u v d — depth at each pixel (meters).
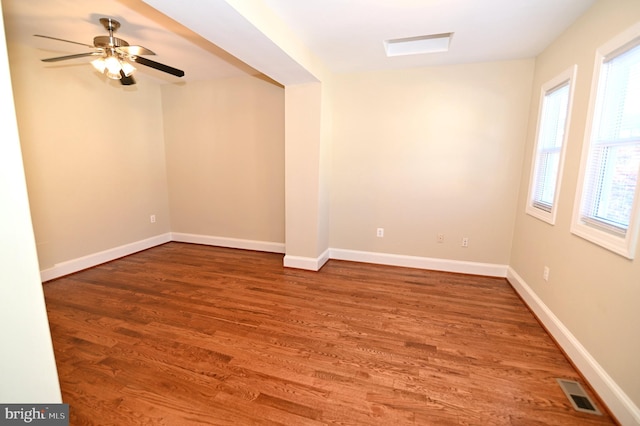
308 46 2.77
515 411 1.60
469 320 2.51
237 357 2.01
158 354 2.03
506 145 3.22
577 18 2.17
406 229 3.71
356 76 3.58
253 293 2.99
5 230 0.78
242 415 1.55
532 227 2.81
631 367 1.48
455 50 2.84
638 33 1.54
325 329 2.35
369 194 3.77
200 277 3.39
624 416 1.48
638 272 1.47
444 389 1.74
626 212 1.64
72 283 3.19
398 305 2.76
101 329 2.32
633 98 1.64
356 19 2.24
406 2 2.00
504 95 3.15
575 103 2.15
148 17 2.40
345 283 3.25
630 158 1.63
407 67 3.38
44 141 3.17
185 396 1.67
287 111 3.43
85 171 3.59
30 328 0.85
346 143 3.75
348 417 1.54
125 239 4.16
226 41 2.13
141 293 2.96
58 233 3.34
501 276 3.45
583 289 1.93
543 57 2.80
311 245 3.62
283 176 4.18
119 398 1.65
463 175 3.40
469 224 3.47
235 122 4.28
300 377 1.83
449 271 3.61
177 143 4.61
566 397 1.69
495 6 2.04
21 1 2.14
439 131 3.40
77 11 2.30
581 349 1.89
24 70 2.97
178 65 3.60
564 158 2.26
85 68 3.53
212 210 4.62
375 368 1.91
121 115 4.00
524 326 2.43
